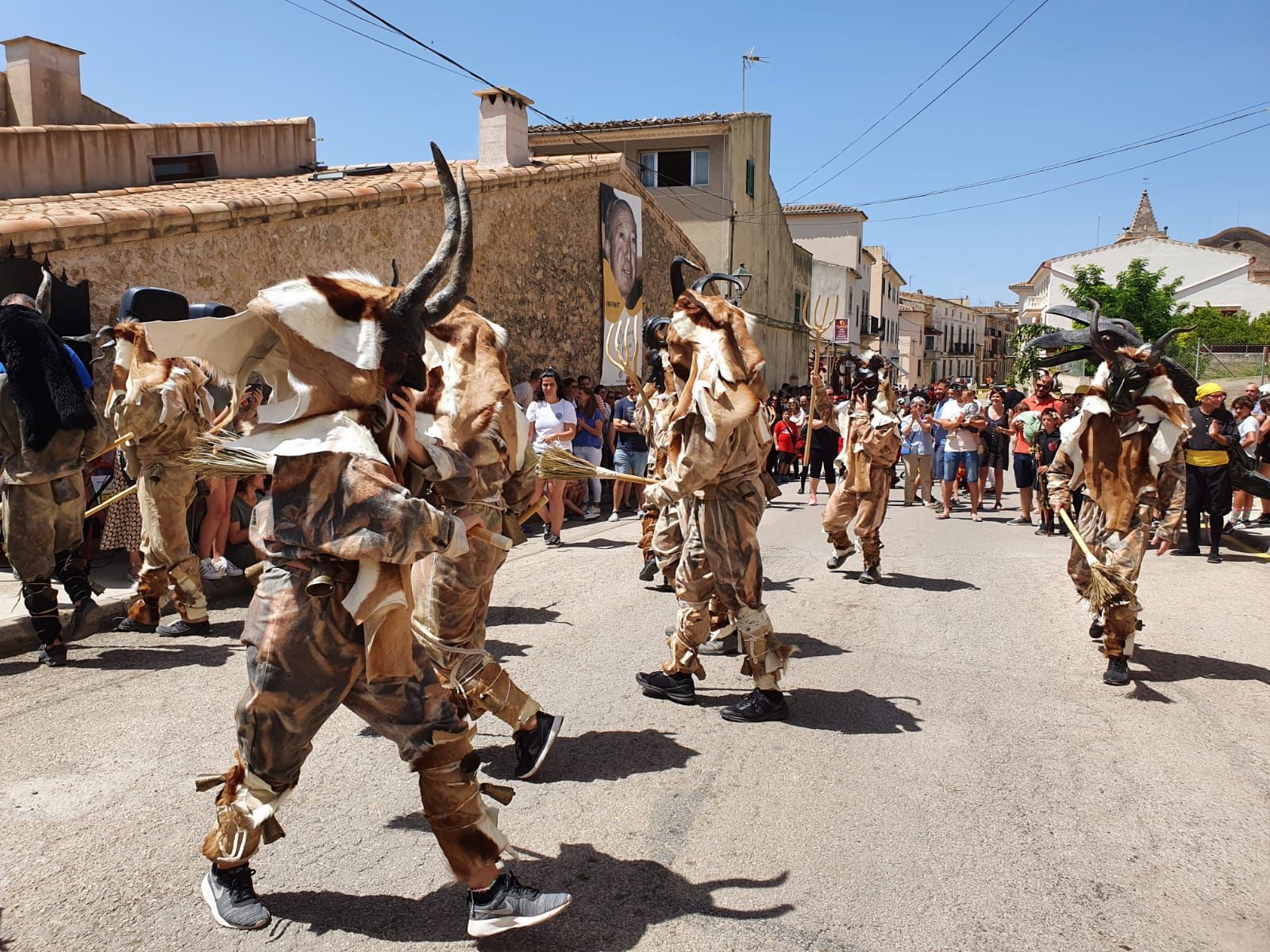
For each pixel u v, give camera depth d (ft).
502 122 52.31
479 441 14.06
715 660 21.26
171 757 14.87
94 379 27.96
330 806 13.34
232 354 10.26
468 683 14.20
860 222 158.30
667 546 24.57
